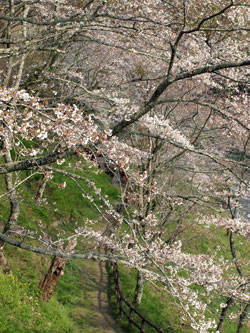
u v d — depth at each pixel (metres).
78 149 5.57
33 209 16.66
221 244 19.69
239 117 11.51
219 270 8.32
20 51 7.97
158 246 8.88
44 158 5.82
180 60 8.62
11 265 12.72
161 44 10.27
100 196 6.35
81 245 16.95
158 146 11.60
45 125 4.88
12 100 4.81
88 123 4.96
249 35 10.30
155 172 12.41
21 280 12.12
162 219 11.91
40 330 10.15
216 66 5.29
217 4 9.13
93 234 9.10
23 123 4.49
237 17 9.09
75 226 18.75
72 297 13.81
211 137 14.35
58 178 20.94
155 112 12.28
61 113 4.71
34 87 12.04
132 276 17.23
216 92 12.84
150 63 13.48
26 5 9.66
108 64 16.17
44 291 11.98
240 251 19.80
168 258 8.24
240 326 11.12
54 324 10.94
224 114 5.73
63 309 12.44
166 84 5.57
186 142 8.85
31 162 5.90
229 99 11.53
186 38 10.35
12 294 10.62
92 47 15.51
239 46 10.34
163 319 14.00
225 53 9.46
